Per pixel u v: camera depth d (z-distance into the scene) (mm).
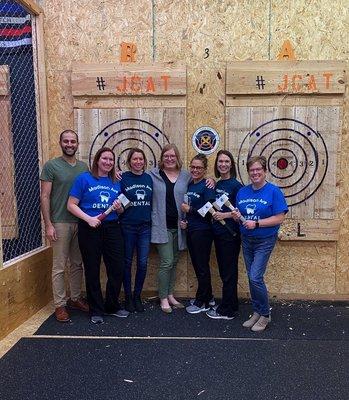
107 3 3734
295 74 3662
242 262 3863
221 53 3727
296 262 3859
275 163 3777
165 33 3734
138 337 3033
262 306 3154
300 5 3656
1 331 2984
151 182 3445
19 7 3664
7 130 3738
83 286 3916
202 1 3697
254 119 3750
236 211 3109
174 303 3656
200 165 3352
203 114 3775
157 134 3791
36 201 3764
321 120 3715
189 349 2844
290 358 2713
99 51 3775
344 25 3650
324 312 3574
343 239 3814
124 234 3416
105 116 3799
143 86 3742
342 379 2453
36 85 3688
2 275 2990
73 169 3377
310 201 3789
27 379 2453
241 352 2795
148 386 2385
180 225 3467
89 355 2754
